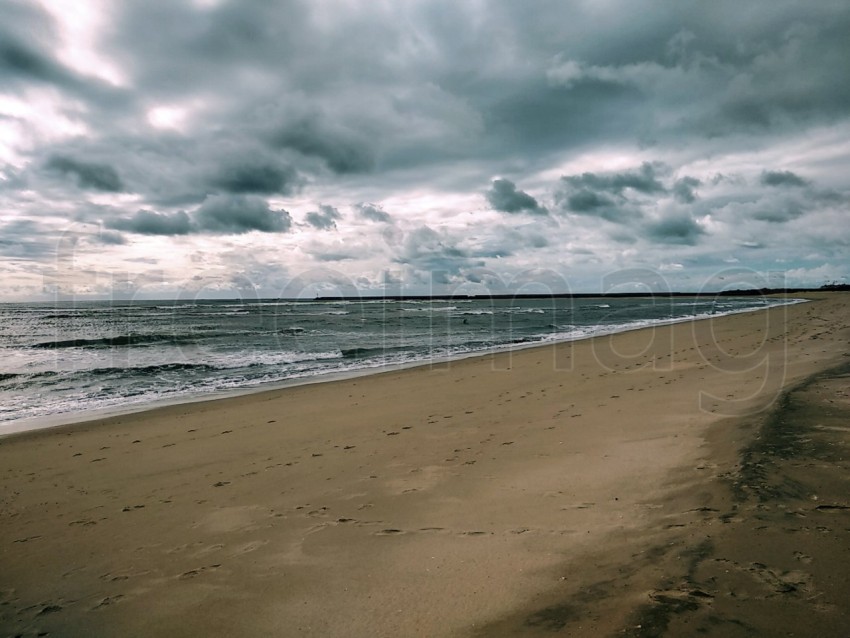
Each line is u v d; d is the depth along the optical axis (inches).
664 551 121.3
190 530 176.4
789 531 120.5
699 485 164.6
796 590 96.0
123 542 170.9
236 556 151.7
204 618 119.4
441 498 185.6
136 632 116.3
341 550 148.9
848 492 139.3
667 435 237.6
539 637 93.0
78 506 211.5
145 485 233.8
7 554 167.6
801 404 239.8
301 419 354.9
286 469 241.1
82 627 120.3
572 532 144.4
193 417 385.4
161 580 140.9
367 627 108.1
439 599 115.8
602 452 221.9
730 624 86.8
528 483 191.9
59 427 371.2
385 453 255.1
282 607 120.5
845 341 551.2
